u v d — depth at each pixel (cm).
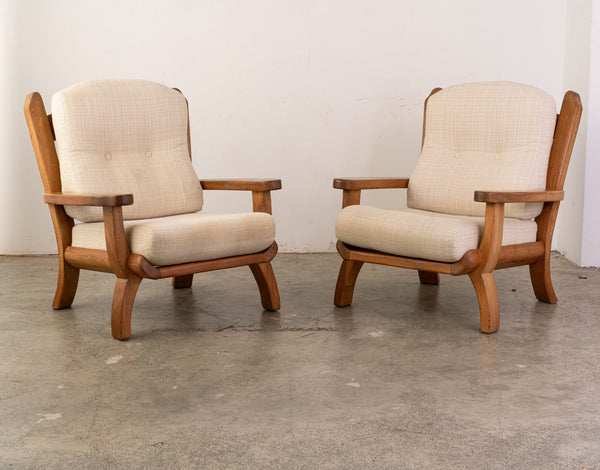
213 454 147
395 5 402
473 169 294
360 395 181
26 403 176
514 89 291
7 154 398
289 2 400
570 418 166
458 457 145
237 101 406
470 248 238
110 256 231
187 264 239
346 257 274
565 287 316
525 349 222
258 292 310
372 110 410
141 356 215
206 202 410
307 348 223
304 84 406
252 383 191
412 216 252
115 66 399
